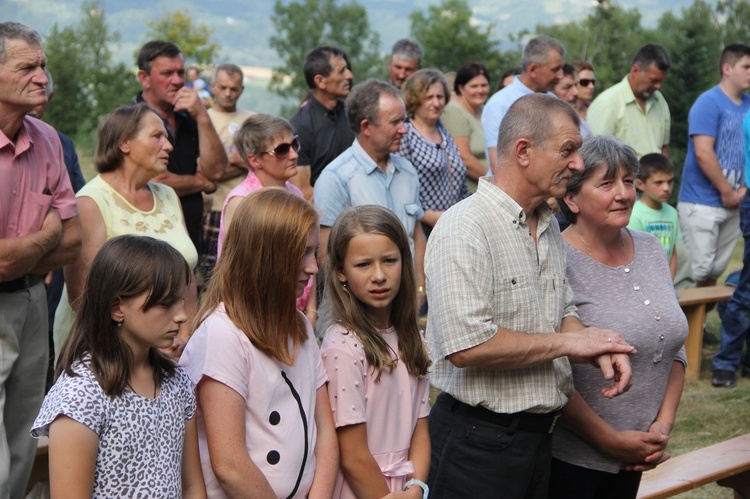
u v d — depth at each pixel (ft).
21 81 10.69
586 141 10.46
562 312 9.66
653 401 10.59
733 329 20.29
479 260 8.87
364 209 8.75
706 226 23.17
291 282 7.92
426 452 9.08
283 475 7.88
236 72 23.49
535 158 8.98
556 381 9.36
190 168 17.74
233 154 20.83
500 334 8.82
